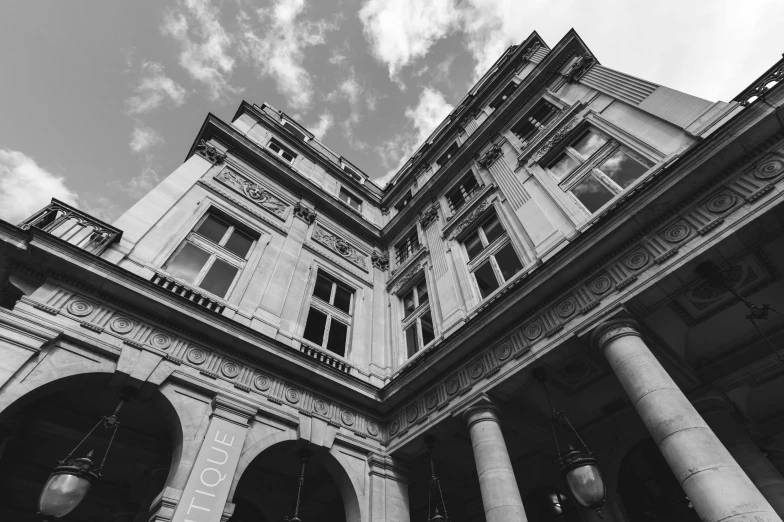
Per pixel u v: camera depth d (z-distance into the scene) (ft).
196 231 43.91
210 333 33.50
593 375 33.68
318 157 76.59
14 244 27.68
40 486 32.73
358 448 37.06
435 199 65.31
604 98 44.39
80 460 22.45
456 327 41.73
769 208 22.49
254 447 30.96
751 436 31.86
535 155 48.37
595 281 29.01
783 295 28.91
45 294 27.94
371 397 40.04
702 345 32.55
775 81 27.20
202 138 55.93
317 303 49.16
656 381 22.66
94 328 28.50
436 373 37.55
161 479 33.68
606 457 36.29
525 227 42.19
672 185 26.16
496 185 52.06
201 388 30.99
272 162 59.41
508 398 33.06
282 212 55.93
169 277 36.29
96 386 30.48
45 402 31.14
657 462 34.68
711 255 24.36
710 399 31.76
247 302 40.96
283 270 47.62
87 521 34.42
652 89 38.68
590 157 40.47
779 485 27.32
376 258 64.34
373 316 54.39
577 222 36.65
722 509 17.46
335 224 63.72
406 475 38.01
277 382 35.76
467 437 37.50
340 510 43.21
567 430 37.47
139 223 38.86
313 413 35.88
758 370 30.91
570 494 37.50
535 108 55.83
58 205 33.45
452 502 43.45
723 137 24.90
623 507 34.14
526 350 30.89
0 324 24.98
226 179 52.42
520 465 41.68
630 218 27.40
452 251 51.72
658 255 26.23
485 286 44.11
